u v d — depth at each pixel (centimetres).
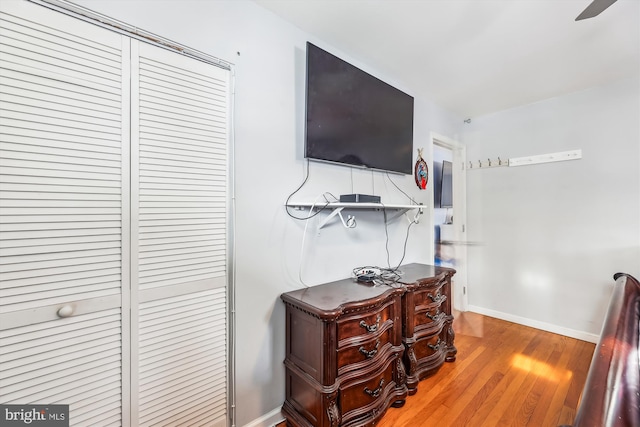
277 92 157
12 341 88
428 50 193
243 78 143
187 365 124
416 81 238
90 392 101
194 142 127
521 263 285
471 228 317
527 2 146
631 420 49
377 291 163
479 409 162
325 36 176
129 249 109
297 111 166
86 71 100
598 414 50
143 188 113
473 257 315
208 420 130
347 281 187
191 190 126
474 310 316
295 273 166
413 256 258
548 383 186
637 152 224
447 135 299
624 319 100
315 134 163
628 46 185
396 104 217
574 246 255
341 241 194
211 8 132
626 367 67
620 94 231
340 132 177
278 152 157
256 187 148
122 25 108
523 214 284
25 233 90
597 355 75
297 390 149
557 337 256
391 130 214
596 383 61
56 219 95
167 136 119
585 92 249
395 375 167
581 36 175
